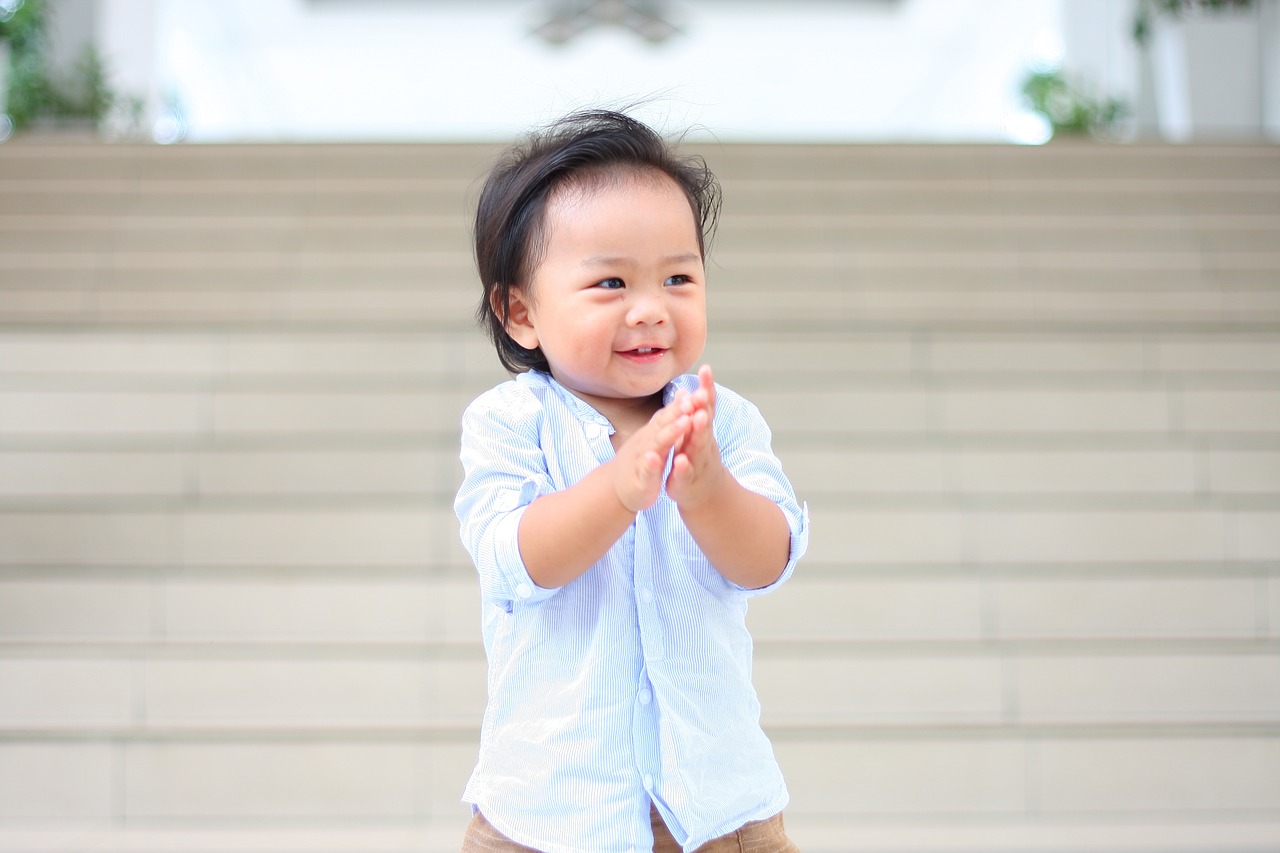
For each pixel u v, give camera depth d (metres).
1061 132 9.13
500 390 1.23
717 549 1.08
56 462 3.42
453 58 14.51
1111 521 3.22
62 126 8.51
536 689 1.15
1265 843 2.51
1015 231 5.31
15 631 2.97
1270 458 3.43
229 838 2.58
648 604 1.14
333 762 2.69
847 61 14.82
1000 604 3.03
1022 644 2.89
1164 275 5.03
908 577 3.03
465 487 1.19
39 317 4.94
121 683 2.79
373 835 2.60
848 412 3.67
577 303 1.12
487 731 1.19
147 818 2.68
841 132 16.25
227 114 15.36
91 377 3.74
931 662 2.84
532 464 1.18
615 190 1.13
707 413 0.98
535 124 1.77
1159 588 3.04
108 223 5.38
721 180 5.75
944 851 2.48
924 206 5.62
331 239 5.32
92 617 2.98
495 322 1.29
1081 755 2.71
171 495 3.40
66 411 3.63
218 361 3.90
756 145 5.94
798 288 5.01
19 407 3.63
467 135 15.50
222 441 3.63
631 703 1.13
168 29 12.44
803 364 3.90
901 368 3.91
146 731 2.71
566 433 1.19
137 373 3.89
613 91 14.75
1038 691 2.83
